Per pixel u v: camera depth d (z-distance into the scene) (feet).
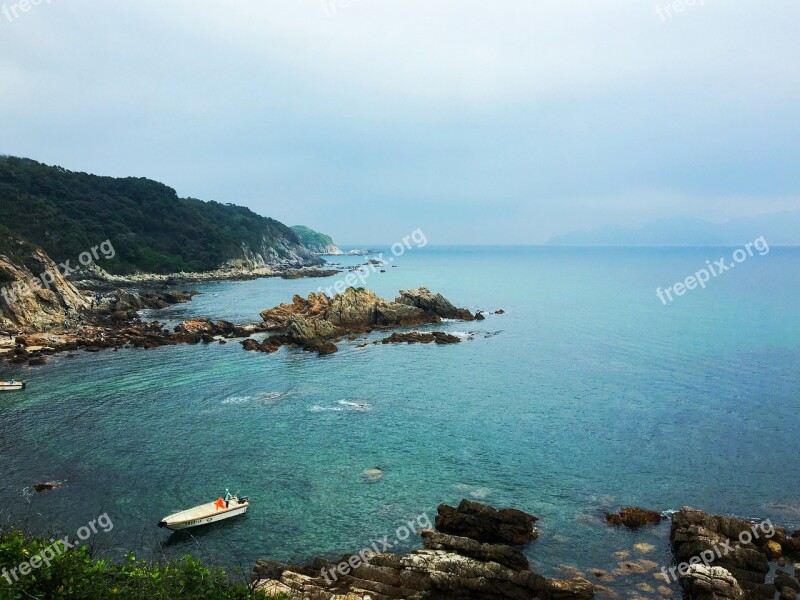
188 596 56.80
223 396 192.34
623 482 125.29
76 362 243.19
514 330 325.01
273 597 65.21
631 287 586.45
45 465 134.41
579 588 84.23
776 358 242.78
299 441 150.61
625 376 216.95
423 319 349.00
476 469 132.77
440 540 97.09
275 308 357.41
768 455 138.92
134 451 143.43
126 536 104.01
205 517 107.45
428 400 187.42
